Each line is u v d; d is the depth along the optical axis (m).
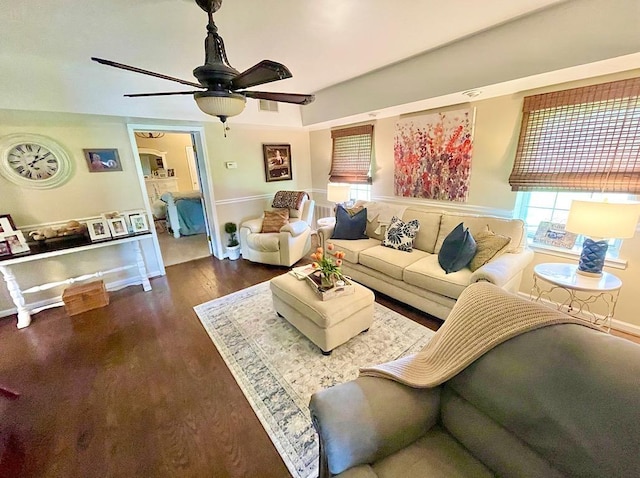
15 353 2.32
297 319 2.34
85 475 1.38
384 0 1.70
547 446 0.80
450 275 2.41
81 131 3.12
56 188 3.04
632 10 1.63
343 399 1.01
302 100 2.00
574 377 0.80
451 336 1.14
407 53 2.63
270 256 3.97
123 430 1.61
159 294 3.32
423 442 1.06
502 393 0.91
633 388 0.72
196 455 1.46
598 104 2.15
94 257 3.38
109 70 2.82
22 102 2.56
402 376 1.12
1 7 1.60
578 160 2.31
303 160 5.28
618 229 1.77
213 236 4.45
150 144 7.86
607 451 0.70
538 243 2.69
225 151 4.26
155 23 1.86
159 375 2.04
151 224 3.73
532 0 1.79
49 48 2.23
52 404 1.80
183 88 3.32
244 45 2.28
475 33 2.25
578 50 1.86
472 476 0.93
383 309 2.84
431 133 3.31
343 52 2.53
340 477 0.88
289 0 1.66
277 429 1.59
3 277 2.89
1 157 2.72
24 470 1.41
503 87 2.43
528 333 0.95
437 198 3.45
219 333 2.52
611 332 2.32
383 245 3.28
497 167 2.84
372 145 4.14
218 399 1.81
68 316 2.88
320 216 5.46
